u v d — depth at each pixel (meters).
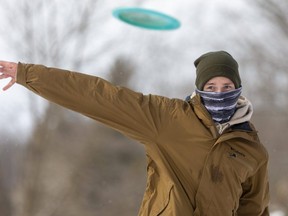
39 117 32.53
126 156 34.06
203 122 5.11
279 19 33.72
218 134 5.14
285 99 33.97
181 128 5.07
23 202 32.03
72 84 5.04
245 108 5.31
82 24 34.72
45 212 32.12
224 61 5.24
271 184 30.47
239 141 5.27
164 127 5.05
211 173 5.06
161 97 5.20
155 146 5.07
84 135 33.47
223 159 5.12
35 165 32.34
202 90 5.29
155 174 5.21
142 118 5.04
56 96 5.04
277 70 34.00
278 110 33.97
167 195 5.03
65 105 5.07
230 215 5.16
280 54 33.91
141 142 5.15
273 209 27.56
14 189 32.62
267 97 34.25
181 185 5.03
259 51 34.25
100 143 33.59
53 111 32.59
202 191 5.03
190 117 5.08
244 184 5.62
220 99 5.16
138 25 11.30
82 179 33.00
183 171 5.06
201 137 5.06
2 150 32.50
